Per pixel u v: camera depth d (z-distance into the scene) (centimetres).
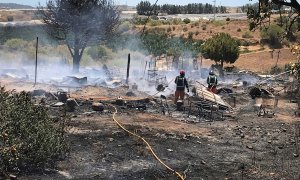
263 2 470
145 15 9188
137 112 1448
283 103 1891
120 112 1416
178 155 975
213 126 1342
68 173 795
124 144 1017
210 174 860
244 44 5472
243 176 862
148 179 805
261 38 5447
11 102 924
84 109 1400
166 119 1382
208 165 919
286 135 1266
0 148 750
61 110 1295
